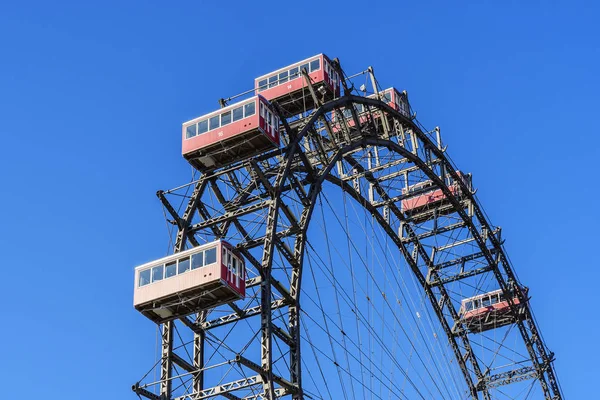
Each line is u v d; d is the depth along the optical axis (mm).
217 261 86688
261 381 84125
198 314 95438
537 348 146250
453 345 148125
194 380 90750
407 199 140625
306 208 98125
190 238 96438
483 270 142750
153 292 88188
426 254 143750
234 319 92062
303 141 111062
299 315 92188
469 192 136125
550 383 145750
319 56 106688
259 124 93875
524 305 144625
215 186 99938
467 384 147500
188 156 96938
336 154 105312
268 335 85812
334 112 120062
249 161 94000
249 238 96250
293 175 97688
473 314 147875
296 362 88938
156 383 87312
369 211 129500
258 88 108188
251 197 102438
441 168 130750
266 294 88438
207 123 96812
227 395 89562
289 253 95062
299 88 105500
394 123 124562
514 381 146875
